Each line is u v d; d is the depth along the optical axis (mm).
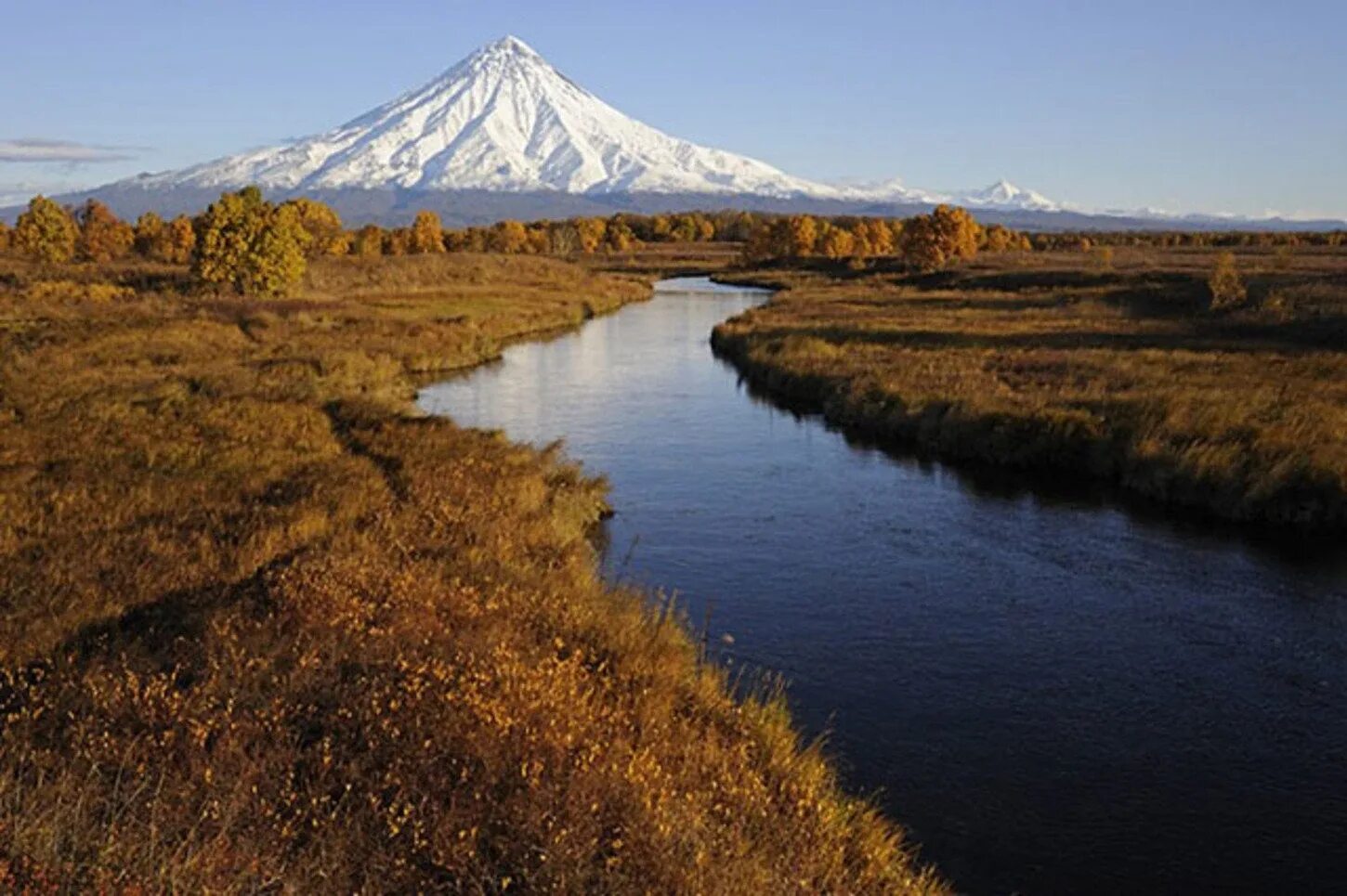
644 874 6242
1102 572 16250
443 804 6840
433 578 11773
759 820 7500
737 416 31625
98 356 34750
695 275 132000
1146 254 100688
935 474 23438
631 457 25688
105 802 6352
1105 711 11398
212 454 20188
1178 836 9000
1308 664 12680
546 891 5945
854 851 7750
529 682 8398
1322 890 8258
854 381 32375
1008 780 9906
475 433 24391
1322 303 42406
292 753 7320
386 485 18125
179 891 5414
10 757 6914
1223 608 14578
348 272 77125
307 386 30016
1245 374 28516
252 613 10414
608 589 14320
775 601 15078
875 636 13656
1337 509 18031
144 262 93500
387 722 7578
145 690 8148
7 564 12430
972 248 90375
